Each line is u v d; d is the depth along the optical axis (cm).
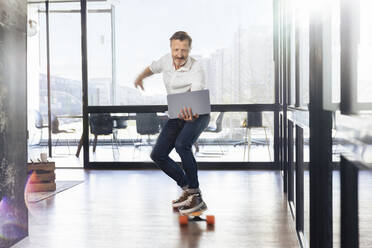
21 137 269
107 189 437
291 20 338
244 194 402
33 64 646
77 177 522
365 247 113
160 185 458
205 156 599
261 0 588
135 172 561
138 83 390
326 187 182
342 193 135
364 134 104
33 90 648
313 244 190
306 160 219
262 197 387
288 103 361
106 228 291
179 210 316
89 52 618
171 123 330
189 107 308
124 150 610
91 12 618
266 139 587
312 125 188
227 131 594
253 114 590
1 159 240
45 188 429
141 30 610
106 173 555
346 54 132
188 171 314
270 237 265
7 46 250
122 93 612
